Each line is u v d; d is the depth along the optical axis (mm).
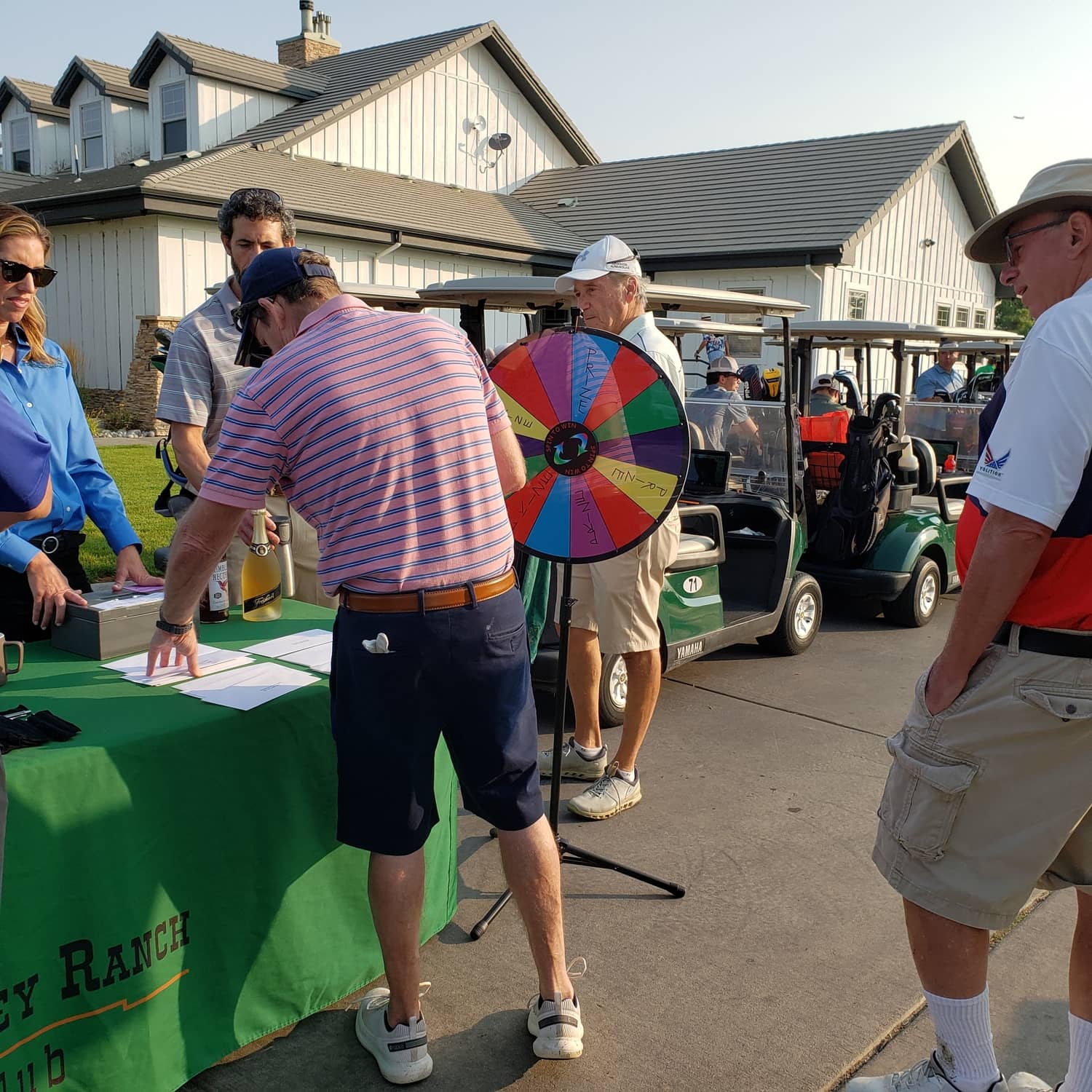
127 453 10516
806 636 5562
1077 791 1768
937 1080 1975
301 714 2195
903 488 6129
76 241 13945
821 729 4359
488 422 2205
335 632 2029
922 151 16438
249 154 14883
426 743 2029
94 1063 1897
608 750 4051
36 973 1797
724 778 3822
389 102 16891
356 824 2049
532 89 19094
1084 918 1936
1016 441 1667
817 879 3066
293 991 2268
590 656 3562
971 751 1792
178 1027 2043
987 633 1729
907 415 8055
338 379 1889
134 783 1908
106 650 2400
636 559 3270
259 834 2148
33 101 19266
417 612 1929
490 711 2053
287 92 16938
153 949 1971
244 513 1966
